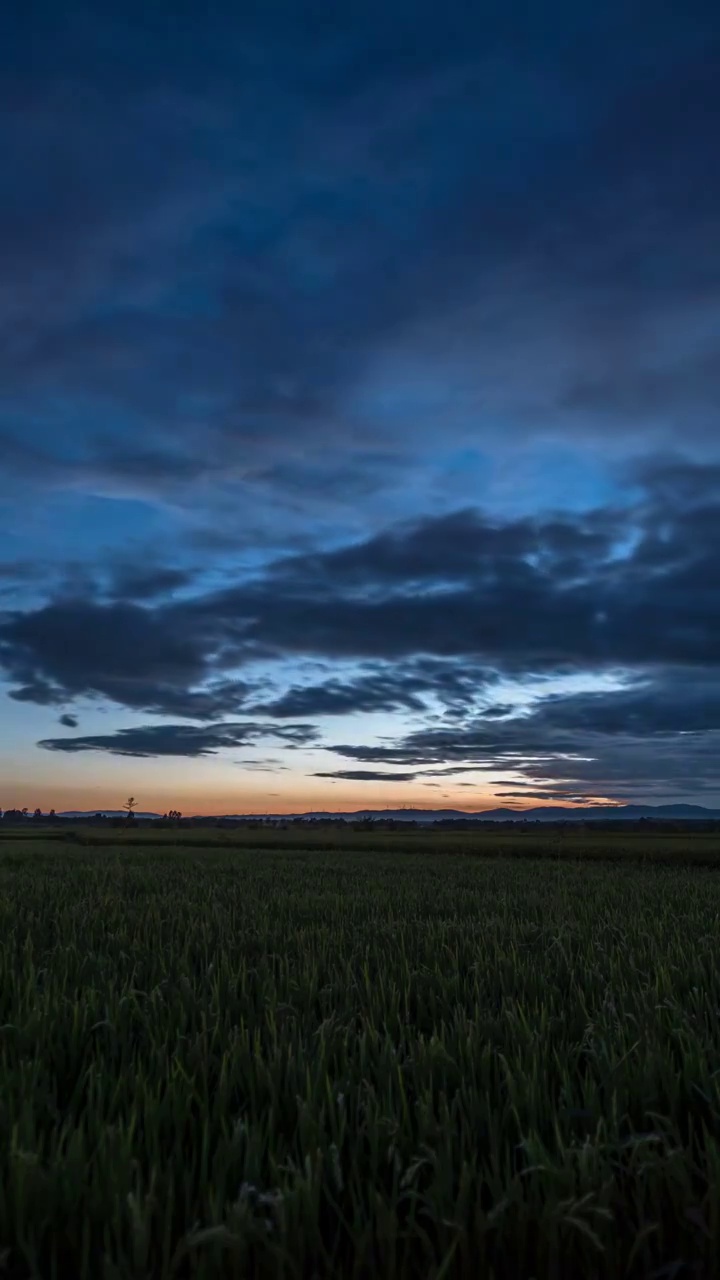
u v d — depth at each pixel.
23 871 25.52
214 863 30.73
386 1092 4.46
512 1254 3.23
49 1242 3.15
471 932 10.77
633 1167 3.66
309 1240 3.15
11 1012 6.16
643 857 34.81
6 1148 3.52
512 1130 4.13
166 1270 2.88
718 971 7.71
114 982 6.99
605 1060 4.68
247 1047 4.89
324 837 66.56
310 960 8.20
